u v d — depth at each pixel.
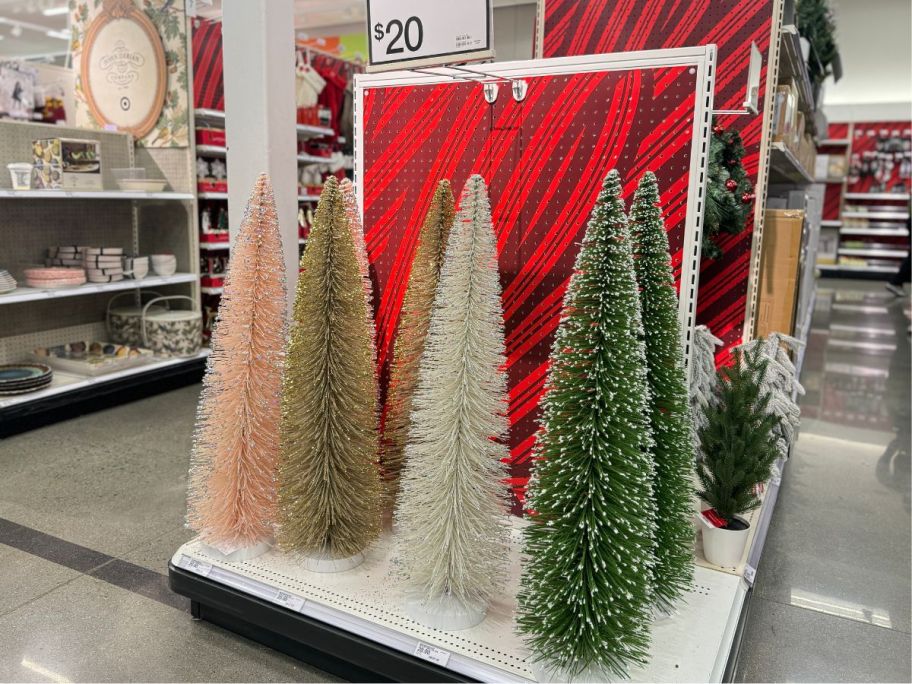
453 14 1.78
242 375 2.00
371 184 2.25
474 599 1.79
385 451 2.12
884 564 2.73
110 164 4.81
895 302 10.22
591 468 1.49
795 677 2.05
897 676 2.07
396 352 2.02
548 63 1.94
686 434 1.73
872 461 3.86
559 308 2.01
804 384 5.47
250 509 2.06
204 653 2.04
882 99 13.32
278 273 2.02
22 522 2.82
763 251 3.09
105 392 4.29
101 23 4.98
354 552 2.00
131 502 3.04
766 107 2.68
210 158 5.16
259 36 2.55
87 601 2.28
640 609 1.53
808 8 4.77
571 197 1.96
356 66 7.04
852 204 13.79
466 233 1.64
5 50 10.59
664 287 1.67
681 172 1.83
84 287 4.19
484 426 1.69
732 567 2.07
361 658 1.78
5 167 4.17
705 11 2.73
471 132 2.07
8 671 1.93
